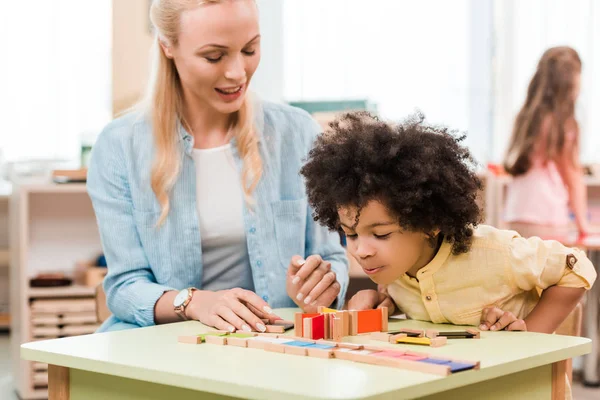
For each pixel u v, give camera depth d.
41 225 3.39
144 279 1.56
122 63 3.22
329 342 1.06
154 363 0.96
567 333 1.50
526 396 1.05
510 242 1.28
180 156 1.59
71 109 4.45
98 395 1.05
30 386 3.01
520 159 3.37
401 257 1.21
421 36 4.26
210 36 1.41
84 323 3.11
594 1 4.39
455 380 0.88
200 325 1.29
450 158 1.23
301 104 3.26
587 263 1.29
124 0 3.21
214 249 1.63
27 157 4.41
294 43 4.09
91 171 1.65
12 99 4.39
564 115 3.32
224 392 0.86
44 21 4.39
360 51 4.16
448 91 4.34
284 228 1.66
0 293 4.72
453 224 1.22
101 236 1.61
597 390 3.07
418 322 1.33
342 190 1.18
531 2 4.43
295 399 0.79
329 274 1.43
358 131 1.24
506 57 4.42
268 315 1.27
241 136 1.62
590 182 3.80
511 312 1.30
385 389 0.81
